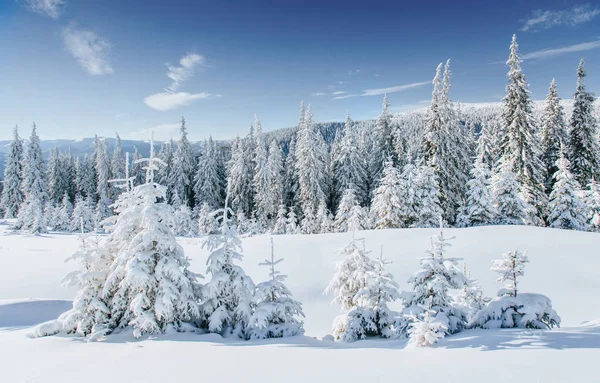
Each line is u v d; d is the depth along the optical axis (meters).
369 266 9.54
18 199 58.09
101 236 8.56
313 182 43.62
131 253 7.63
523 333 5.89
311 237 21.48
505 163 28.91
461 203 30.64
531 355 4.42
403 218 29.78
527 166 28.55
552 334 5.63
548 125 32.75
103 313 7.63
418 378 3.79
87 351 6.01
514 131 28.66
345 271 9.91
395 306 12.53
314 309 12.87
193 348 6.03
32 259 19.98
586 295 11.70
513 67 28.72
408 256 16.20
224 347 6.06
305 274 15.41
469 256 15.62
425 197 29.33
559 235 18.14
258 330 7.43
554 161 32.03
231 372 4.41
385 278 9.08
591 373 3.61
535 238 17.70
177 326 7.54
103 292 7.45
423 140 33.47
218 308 7.82
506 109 29.48
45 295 14.27
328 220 39.78
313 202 43.50
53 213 49.69
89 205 53.88
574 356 4.25
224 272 8.10
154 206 8.02
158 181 59.16
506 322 6.88
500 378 3.62
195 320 8.14
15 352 6.06
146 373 4.56
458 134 32.31
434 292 7.80
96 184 66.25
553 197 28.59
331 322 11.97
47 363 5.28
